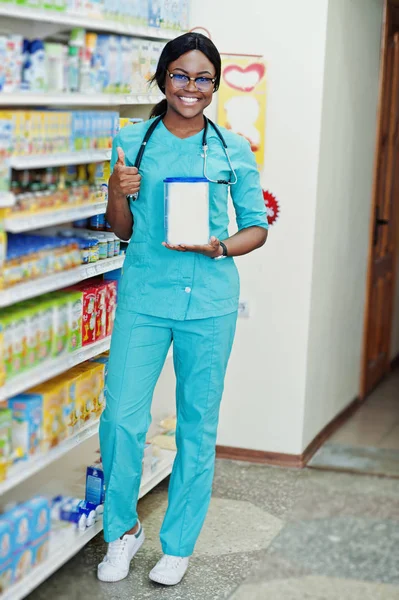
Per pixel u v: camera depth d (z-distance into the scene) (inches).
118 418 121.1
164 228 116.1
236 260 173.8
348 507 157.6
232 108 167.8
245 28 166.1
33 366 110.3
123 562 128.2
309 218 169.0
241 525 148.8
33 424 110.7
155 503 155.3
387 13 207.9
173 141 117.3
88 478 130.6
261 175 170.1
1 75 98.8
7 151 99.1
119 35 134.4
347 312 202.8
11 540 104.4
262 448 177.9
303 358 173.2
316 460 180.1
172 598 123.9
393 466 178.4
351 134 190.1
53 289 112.0
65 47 111.0
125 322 121.1
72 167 118.3
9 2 99.0
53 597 120.8
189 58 112.7
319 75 164.2
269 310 173.5
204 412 123.7
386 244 238.1
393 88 224.5
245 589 127.3
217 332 120.7
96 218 132.6
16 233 113.3
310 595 126.0
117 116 127.4
